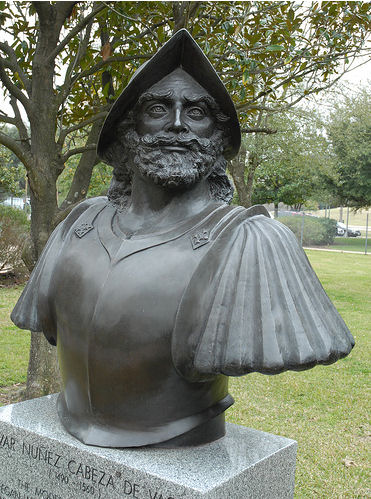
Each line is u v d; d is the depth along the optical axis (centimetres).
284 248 197
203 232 200
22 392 462
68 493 202
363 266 1566
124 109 218
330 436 412
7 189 1498
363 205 2306
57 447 205
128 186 237
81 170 427
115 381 196
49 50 378
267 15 377
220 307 186
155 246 202
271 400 489
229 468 190
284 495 217
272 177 1279
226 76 420
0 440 226
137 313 192
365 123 1483
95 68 377
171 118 206
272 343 177
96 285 204
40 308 226
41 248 380
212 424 214
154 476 181
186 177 204
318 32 383
